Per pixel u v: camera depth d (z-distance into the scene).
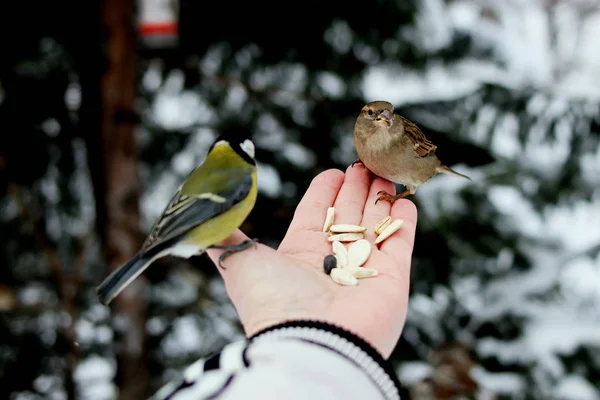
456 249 1.12
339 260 0.75
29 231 1.17
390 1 1.12
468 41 1.24
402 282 0.73
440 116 1.16
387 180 0.91
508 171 1.14
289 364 0.59
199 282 1.18
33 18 1.06
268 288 0.71
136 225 1.10
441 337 1.16
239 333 1.19
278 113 1.20
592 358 1.13
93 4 1.07
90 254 1.22
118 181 1.09
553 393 1.13
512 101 1.15
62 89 1.09
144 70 1.19
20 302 1.16
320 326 0.62
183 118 1.25
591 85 1.43
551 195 1.16
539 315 1.17
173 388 0.61
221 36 1.16
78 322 1.18
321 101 1.18
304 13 1.12
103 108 1.09
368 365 0.61
